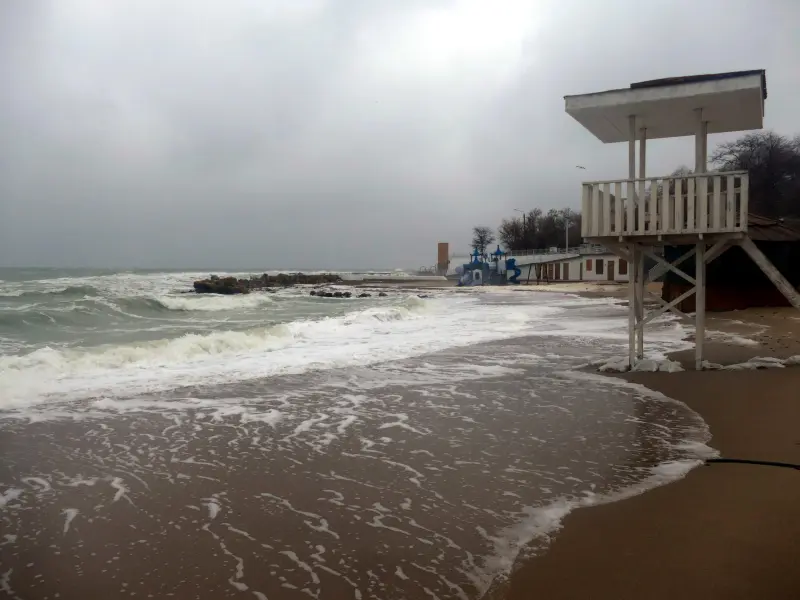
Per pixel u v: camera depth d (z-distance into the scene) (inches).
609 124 440.8
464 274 2598.4
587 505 177.2
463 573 136.6
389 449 240.4
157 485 200.2
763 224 891.4
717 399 320.8
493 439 253.6
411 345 569.0
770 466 211.2
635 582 129.6
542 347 554.3
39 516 173.8
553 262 2726.4
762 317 748.6
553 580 131.8
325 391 358.6
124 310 978.7
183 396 343.0
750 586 126.6
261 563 143.4
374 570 138.9
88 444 248.5
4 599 126.8
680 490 187.9
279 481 203.8
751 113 409.7
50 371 394.0
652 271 460.1
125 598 127.6
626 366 420.5
